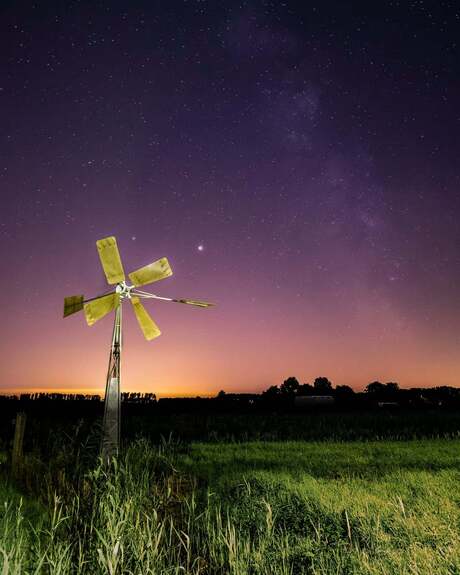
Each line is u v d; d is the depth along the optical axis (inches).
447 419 951.6
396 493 296.0
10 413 817.5
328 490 302.8
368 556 190.1
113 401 337.7
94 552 165.3
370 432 777.6
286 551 193.5
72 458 358.6
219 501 274.4
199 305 376.8
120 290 358.9
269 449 568.7
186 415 1040.8
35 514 234.5
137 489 247.6
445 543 197.8
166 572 165.5
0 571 150.9
